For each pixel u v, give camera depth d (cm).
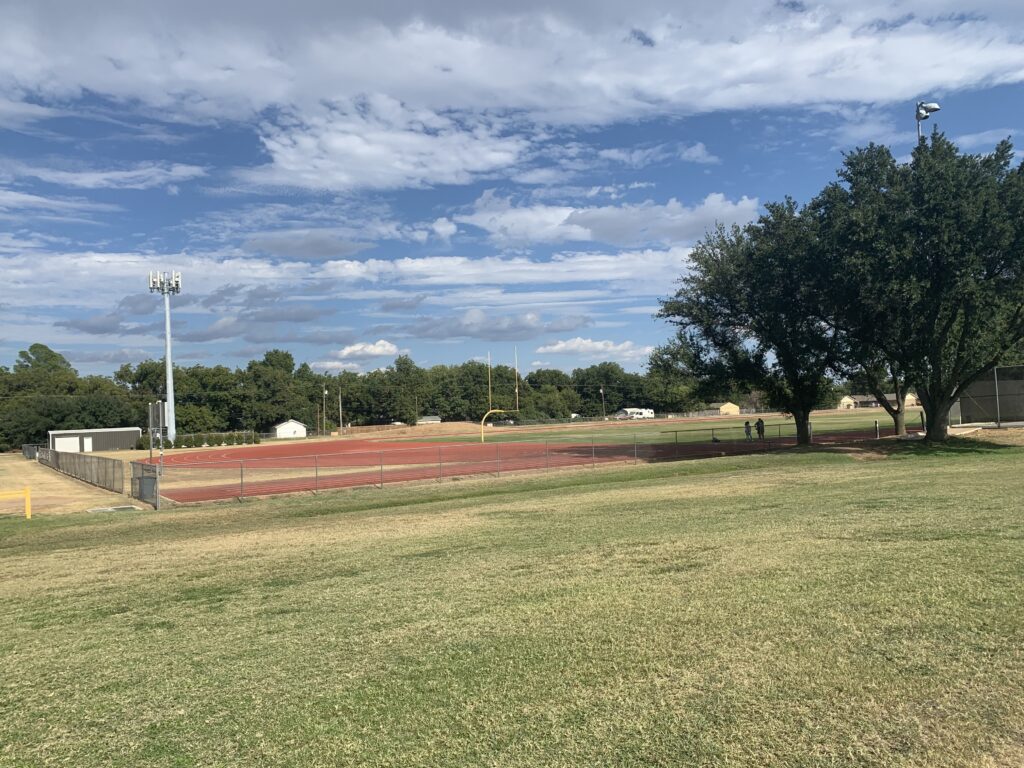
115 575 1053
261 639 632
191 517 1948
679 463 3003
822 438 4381
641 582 734
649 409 15025
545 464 3503
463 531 1289
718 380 3666
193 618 739
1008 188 2603
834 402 4412
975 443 2995
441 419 15500
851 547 838
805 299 3278
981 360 3052
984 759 346
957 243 2595
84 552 1379
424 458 4450
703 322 3606
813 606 597
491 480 2747
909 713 396
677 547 930
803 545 876
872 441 3447
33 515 2189
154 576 1017
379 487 2633
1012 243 2577
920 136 2803
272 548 1224
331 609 726
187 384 12875
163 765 395
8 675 576
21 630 741
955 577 659
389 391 14488
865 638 511
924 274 2750
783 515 1186
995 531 880
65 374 13175
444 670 513
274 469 3991
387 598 756
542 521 1356
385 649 573
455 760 379
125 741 430
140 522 1889
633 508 1471
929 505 1179
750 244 3553
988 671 442
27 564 1250
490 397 13862
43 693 528
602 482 2447
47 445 9269
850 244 2853
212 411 12669
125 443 8988
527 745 390
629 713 419
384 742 406
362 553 1096
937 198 2619
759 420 4356
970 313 2767
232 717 456
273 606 765
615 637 555
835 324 3294
